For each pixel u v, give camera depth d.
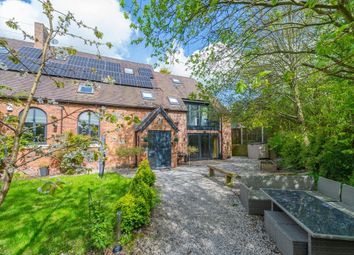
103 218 4.05
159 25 3.71
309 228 3.14
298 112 8.34
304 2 2.92
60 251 3.80
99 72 14.23
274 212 4.79
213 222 5.17
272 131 13.62
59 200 6.02
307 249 3.33
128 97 13.83
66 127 11.22
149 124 12.91
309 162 7.56
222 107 10.21
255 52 4.75
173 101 15.82
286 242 3.62
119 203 4.64
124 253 3.88
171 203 6.33
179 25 3.64
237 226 4.99
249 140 21.14
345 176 6.46
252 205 5.61
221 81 5.85
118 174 9.88
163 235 4.55
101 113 2.51
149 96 14.85
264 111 8.67
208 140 17.97
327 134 7.04
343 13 2.55
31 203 5.76
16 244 3.93
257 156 18.12
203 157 17.58
